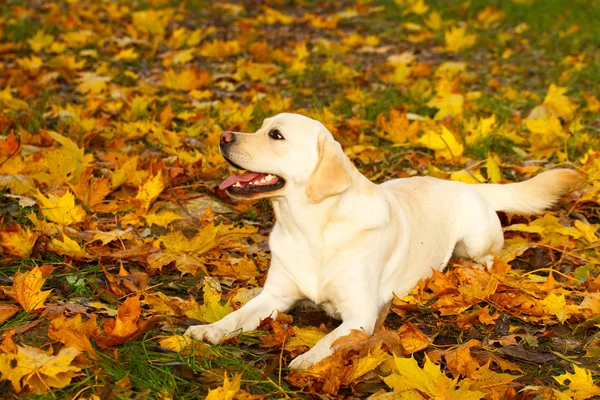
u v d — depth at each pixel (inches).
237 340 134.3
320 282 145.6
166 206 195.0
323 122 249.6
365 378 123.8
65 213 170.4
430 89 304.3
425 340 134.8
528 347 138.5
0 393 112.2
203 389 117.5
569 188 185.3
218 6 470.3
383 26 438.9
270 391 119.8
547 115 259.1
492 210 177.9
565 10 461.4
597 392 118.2
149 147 236.5
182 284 157.2
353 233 143.9
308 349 134.4
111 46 367.9
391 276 154.9
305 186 142.6
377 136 253.9
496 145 246.1
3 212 177.3
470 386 119.7
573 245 179.3
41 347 124.0
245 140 144.6
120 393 113.5
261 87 304.3
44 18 419.2
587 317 146.4
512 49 390.3
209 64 353.4
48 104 269.6
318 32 422.6
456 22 444.1
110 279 149.5
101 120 249.6
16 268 153.6
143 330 127.8
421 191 171.6
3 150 193.2
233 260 166.9
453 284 154.9
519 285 156.3
